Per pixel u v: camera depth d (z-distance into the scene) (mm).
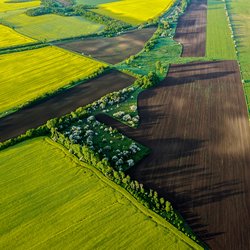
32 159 78062
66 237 58406
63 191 68250
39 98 105000
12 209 64812
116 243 56750
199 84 109688
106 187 68375
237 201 64125
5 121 95312
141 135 85312
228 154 76562
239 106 95562
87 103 102250
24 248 57125
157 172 72500
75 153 78812
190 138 82875
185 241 56562
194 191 67000
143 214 61812
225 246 55906
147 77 111625
